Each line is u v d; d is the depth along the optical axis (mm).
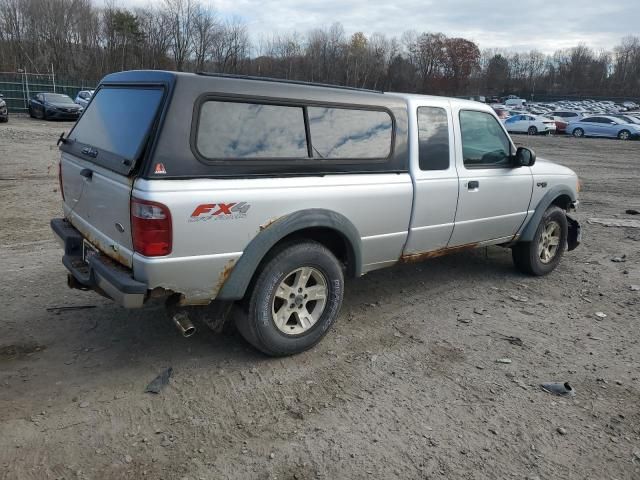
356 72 74562
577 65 105938
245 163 3473
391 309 5031
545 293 5633
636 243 7844
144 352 4012
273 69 70188
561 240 6227
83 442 3025
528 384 3803
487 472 2910
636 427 3357
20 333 4211
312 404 3463
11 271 5531
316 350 4168
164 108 3207
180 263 3287
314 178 3838
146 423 3213
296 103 3732
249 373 3791
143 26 62438
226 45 63562
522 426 3316
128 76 3844
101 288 3543
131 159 3230
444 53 94562
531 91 100188
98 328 4352
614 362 4172
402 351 4215
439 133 4711
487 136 5223
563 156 21109
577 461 3027
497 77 103125
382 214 4289
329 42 74062
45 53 59781
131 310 4684
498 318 4930
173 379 3676
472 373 3920
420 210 4574
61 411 3283
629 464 3021
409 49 93250
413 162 4484
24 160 13352
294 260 3785
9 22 60688
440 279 5926
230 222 3416
